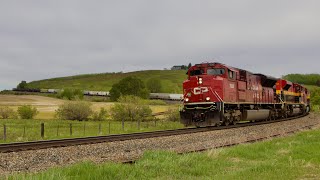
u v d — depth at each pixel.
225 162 13.20
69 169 10.55
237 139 21.02
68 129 40.19
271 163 12.48
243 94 31.45
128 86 106.56
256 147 16.89
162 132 22.70
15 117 60.69
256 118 34.28
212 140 20.03
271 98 40.00
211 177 10.60
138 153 14.88
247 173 10.88
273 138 22.56
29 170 11.29
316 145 17.42
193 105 28.80
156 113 64.56
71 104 58.22
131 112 56.72
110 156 13.98
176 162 12.47
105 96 129.62
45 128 41.38
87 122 52.47
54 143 16.53
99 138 18.77
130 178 10.06
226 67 28.36
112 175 10.27
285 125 32.31
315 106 93.81
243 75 32.12
